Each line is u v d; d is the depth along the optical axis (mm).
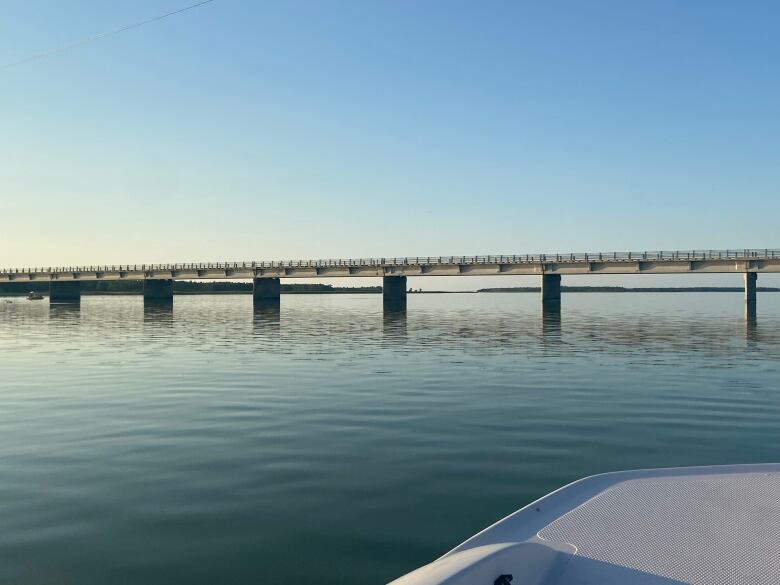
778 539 4363
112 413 15383
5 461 10844
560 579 3805
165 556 6863
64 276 107062
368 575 6402
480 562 3697
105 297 156750
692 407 15938
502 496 8820
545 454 11180
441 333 43000
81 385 20188
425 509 8305
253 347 33281
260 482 9531
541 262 70750
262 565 6633
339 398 17406
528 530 4555
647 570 3904
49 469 10328
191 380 21109
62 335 42719
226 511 8266
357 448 11672
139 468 10352
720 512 4906
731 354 29156
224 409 15836
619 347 32719
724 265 61188
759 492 5410
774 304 108625
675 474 5949
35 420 14555
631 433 12922
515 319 60969
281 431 13195
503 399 17188
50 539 7359
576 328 47750
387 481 9562
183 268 96250
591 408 15789
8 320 61438
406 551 6980
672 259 63344
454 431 13141
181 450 11578
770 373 22469
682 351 30594
